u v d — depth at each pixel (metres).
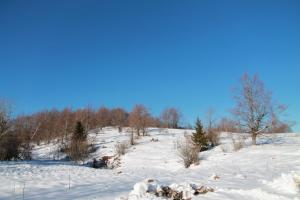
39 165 31.44
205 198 11.52
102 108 96.00
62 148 59.28
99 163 46.34
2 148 40.47
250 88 40.84
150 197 11.95
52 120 79.75
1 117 40.16
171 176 23.17
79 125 57.06
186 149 33.94
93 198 14.38
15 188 19.00
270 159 27.36
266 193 11.05
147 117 68.69
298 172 11.77
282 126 40.56
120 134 71.62
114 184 20.61
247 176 17.83
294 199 10.14
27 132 57.03
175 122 91.44
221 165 28.44
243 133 43.00
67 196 16.02
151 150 48.81
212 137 45.31
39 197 16.23
